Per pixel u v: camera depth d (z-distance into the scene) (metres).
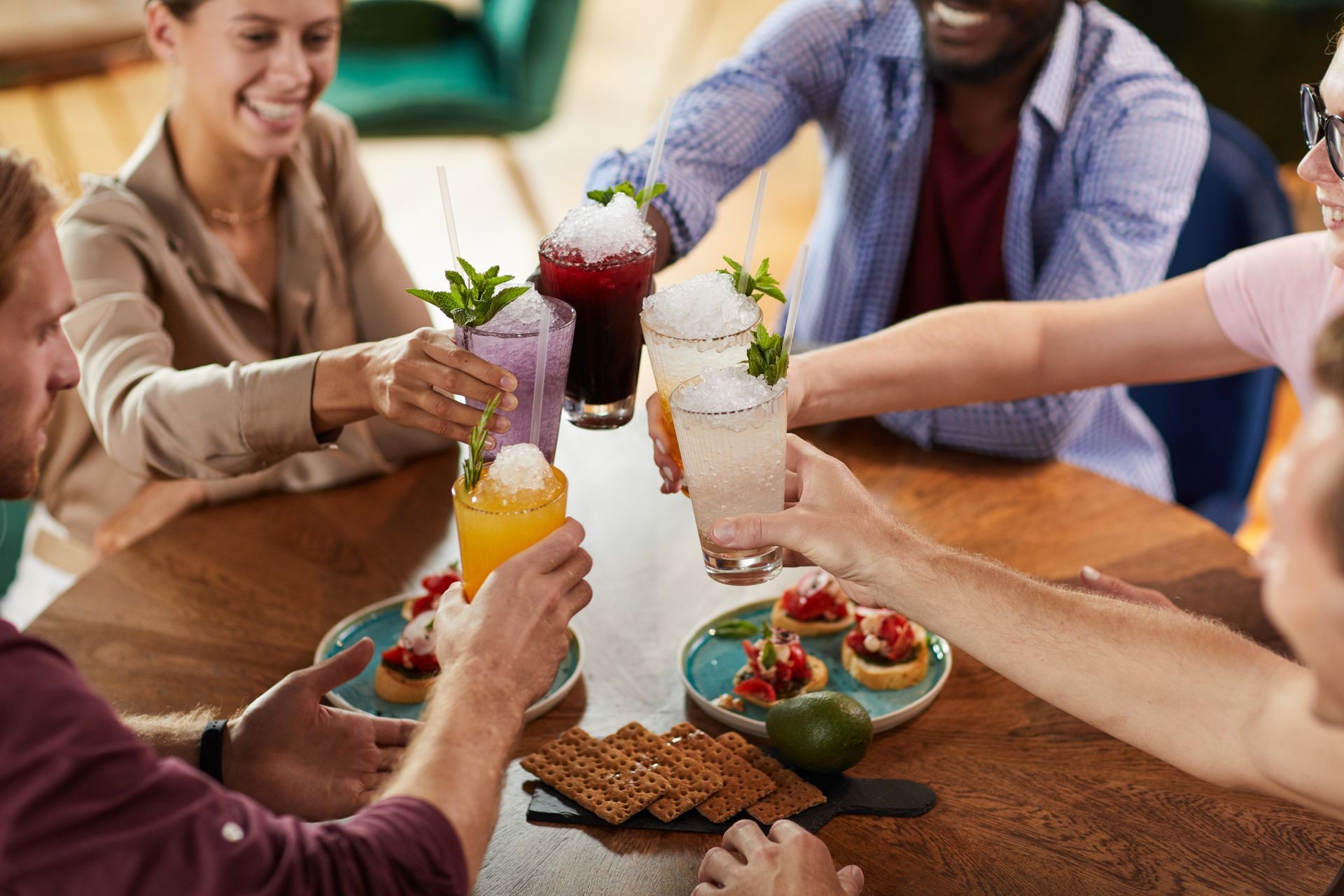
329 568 1.65
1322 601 0.75
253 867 0.85
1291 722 1.05
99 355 1.79
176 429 1.66
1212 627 1.15
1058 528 1.70
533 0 3.65
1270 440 3.61
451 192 5.02
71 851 0.80
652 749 1.32
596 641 1.52
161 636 1.52
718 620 1.53
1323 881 1.16
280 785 1.22
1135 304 1.76
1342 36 1.35
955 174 2.24
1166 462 2.35
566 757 1.31
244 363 2.06
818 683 1.42
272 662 1.48
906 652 1.43
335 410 1.58
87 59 3.65
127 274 1.88
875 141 2.27
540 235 4.69
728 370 1.22
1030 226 2.21
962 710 1.39
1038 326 1.76
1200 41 4.33
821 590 1.52
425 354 1.38
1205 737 1.11
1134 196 2.04
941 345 1.72
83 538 2.18
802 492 1.25
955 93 2.19
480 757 0.97
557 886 1.17
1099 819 1.24
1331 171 1.38
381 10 4.11
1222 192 2.23
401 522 1.75
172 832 0.83
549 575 1.12
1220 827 1.23
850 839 1.22
